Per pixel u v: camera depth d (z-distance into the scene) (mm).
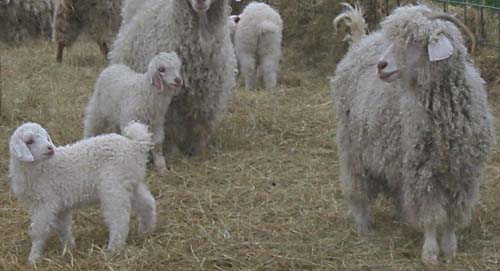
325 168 9852
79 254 7426
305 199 8828
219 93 10328
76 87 13430
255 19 13633
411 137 6816
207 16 9898
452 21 6688
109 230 7555
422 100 6703
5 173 9609
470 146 6758
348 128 7770
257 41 13664
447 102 6660
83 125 11164
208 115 10375
